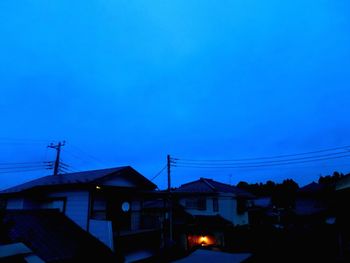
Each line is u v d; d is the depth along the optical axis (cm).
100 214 1370
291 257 1788
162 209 2330
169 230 2045
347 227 1647
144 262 1434
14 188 1642
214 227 2522
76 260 1000
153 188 1753
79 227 1286
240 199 3034
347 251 1645
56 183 1405
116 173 1476
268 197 4975
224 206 2803
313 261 1645
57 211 1372
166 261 1462
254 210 3428
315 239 2228
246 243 2342
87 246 1127
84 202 1311
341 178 1594
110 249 1169
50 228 1184
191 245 2417
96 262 1082
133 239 1408
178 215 2675
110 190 1427
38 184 1516
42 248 962
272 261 1725
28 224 1142
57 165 2673
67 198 1381
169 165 2205
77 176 1539
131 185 1611
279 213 3647
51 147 2698
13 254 717
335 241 2067
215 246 2148
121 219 1491
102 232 1217
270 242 2281
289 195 4275
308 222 3173
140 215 1653
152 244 1552
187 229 2378
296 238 2322
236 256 970
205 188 2978
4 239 761
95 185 1315
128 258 1366
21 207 1485
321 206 3114
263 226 2812
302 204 3531
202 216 2792
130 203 1592
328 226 2325
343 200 1648
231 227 2556
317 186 3541
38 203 1505
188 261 962
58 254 959
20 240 923
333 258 1659
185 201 3017
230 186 3438
